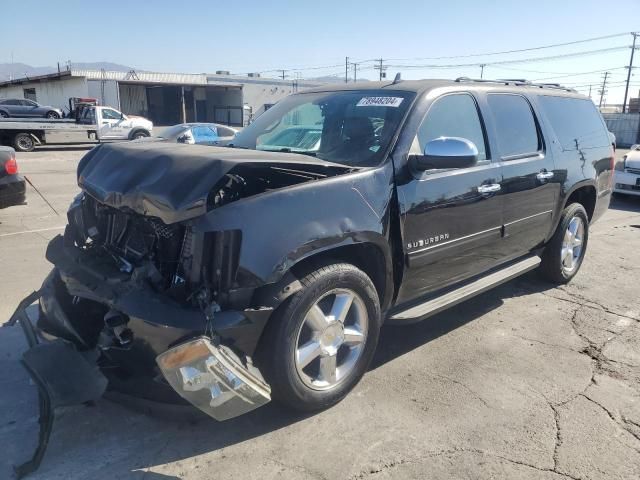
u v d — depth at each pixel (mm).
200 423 3096
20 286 5223
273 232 2783
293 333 2916
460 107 4078
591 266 6457
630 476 2752
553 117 5168
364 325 3332
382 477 2699
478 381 3652
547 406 3367
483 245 4207
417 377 3682
